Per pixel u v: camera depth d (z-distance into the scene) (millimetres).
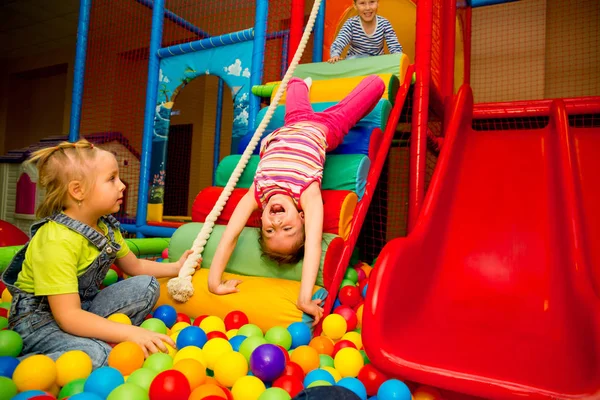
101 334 1516
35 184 5805
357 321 2172
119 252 1983
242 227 2240
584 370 1447
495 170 3164
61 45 9820
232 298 2100
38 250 1536
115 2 7488
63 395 1270
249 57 3963
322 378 1408
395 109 2861
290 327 1854
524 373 1510
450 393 1469
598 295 1871
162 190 4406
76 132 5055
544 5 5586
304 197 2141
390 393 1326
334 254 2131
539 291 2305
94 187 1616
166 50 4406
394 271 1812
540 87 5562
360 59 3275
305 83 2936
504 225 2744
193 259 2299
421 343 1758
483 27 5871
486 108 3912
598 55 5469
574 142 3303
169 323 2020
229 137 8469
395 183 4945
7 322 1784
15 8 8242
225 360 1449
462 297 2332
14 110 10953
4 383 1171
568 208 2416
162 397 1179
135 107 8117
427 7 3070
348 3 5152
